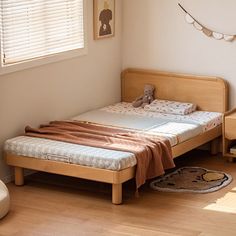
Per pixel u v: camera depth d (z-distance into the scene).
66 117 6.43
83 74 6.59
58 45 6.20
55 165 5.41
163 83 6.88
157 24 6.85
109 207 5.19
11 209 5.16
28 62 5.81
